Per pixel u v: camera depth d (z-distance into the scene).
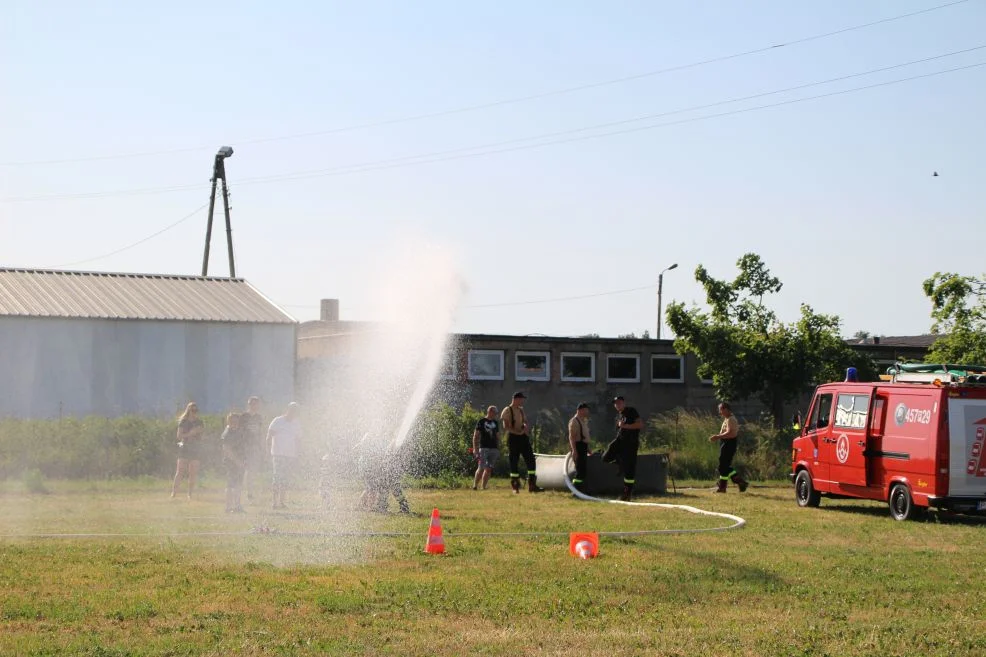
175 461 27.20
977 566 13.19
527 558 13.41
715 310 34.88
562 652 8.41
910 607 10.54
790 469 30.70
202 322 37.31
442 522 17.80
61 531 16.28
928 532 16.98
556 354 40.06
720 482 25.83
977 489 18.70
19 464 25.66
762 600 10.77
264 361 38.25
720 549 14.45
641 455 25.12
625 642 8.77
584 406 24.52
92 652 8.22
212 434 27.42
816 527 17.58
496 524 17.53
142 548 14.15
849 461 20.67
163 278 41.91
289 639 8.78
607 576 11.98
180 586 11.14
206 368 37.31
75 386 35.28
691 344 34.56
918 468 19.00
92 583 11.28
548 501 22.52
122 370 36.03
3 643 8.45
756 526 17.66
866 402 20.48
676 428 32.75
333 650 8.41
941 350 31.05
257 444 20.75
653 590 11.16
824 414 21.77
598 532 16.50
